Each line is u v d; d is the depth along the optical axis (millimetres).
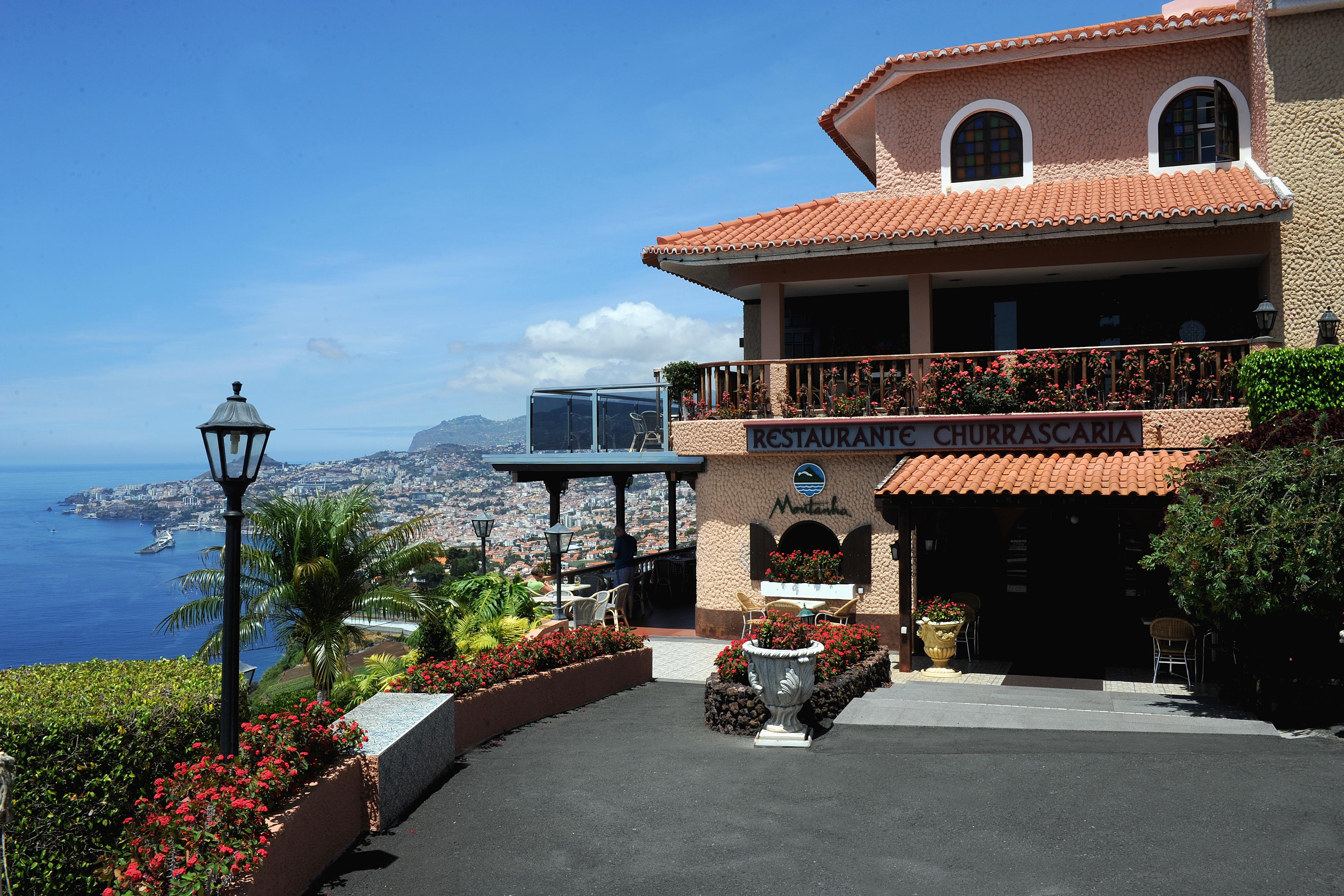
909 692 13789
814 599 17484
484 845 7801
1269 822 7227
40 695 7602
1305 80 16109
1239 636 12375
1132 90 18906
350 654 18656
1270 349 14469
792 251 17781
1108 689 14031
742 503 18484
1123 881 6387
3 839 6199
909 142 20281
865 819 7938
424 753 9352
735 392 18734
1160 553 11547
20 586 101188
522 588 20125
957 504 14930
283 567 16875
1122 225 15883
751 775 9469
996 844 7184
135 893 5559
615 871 7121
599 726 12430
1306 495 10492
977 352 18344
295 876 6742
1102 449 15844
